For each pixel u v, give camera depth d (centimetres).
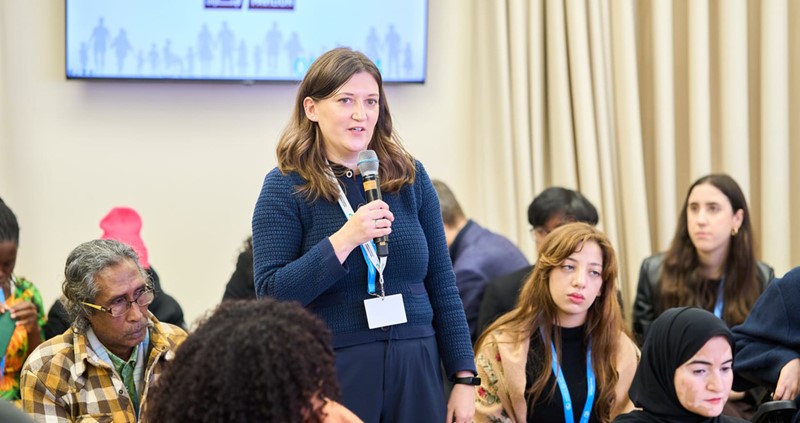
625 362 340
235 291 438
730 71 542
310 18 541
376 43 546
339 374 255
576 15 538
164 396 162
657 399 291
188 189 547
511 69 549
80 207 539
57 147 536
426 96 564
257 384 154
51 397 280
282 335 160
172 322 410
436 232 280
